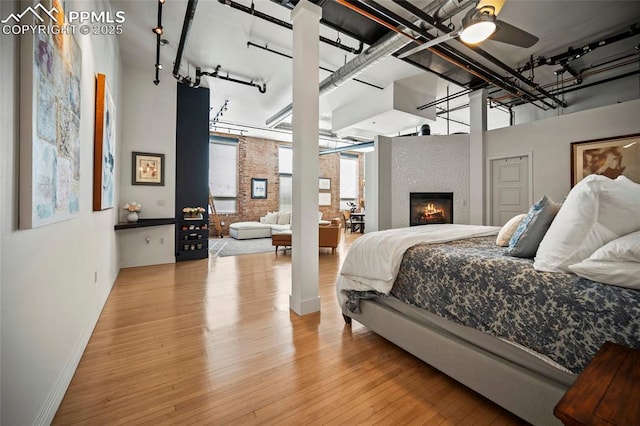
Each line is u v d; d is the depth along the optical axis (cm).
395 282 204
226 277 411
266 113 726
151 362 190
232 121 794
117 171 416
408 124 641
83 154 209
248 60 459
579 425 68
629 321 105
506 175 527
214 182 912
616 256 115
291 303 287
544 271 136
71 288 176
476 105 552
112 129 332
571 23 356
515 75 438
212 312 279
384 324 210
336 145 1109
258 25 366
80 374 176
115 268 397
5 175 100
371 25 330
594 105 558
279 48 422
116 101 388
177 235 513
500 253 180
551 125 467
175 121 507
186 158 520
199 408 148
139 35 383
